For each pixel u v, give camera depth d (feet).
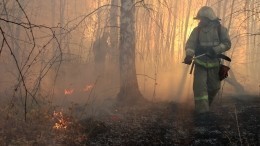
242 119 17.49
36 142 15.44
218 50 19.38
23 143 15.28
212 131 16.33
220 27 19.88
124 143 15.80
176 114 19.67
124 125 18.07
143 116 19.60
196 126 17.31
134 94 23.86
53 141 15.81
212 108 20.33
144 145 15.60
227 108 19.97
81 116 19.45
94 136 16.61
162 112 20.27
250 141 14.87
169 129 17.22
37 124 17.46
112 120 18.95
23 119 17.71
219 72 19.57
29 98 22.54
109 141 16.02
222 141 15.23
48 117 18.02
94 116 19.79
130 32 24.54
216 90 19.76
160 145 15.53
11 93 25.03
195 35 19.85
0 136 15.83
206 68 19.22
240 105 20.49
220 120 17.76
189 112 19.88
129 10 24.79
